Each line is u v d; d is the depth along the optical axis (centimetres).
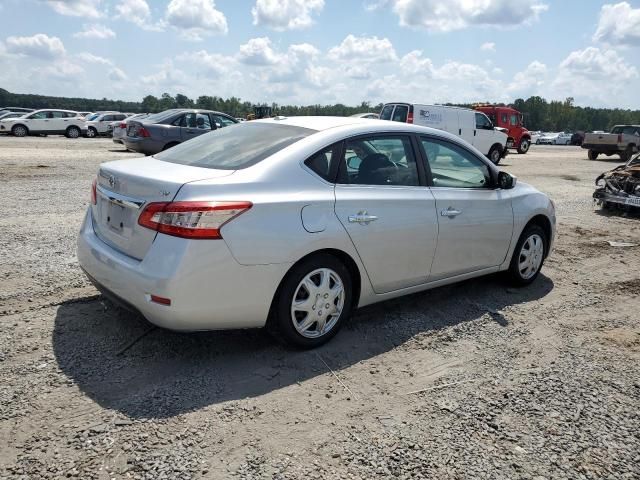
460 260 463
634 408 325
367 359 371
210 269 317
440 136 457
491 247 489
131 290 327
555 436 293
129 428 278
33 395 302
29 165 1277
